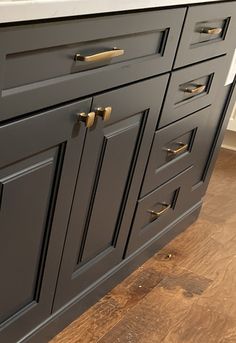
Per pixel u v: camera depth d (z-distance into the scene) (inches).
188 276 73.0
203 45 63.2
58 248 50.4
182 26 56.2
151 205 68.1
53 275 51.8
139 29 48.6
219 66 70.4
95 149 49.4
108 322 61.2
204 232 85.1
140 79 52.4
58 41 39.2
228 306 68.4
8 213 41.4
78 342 57.4
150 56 52.8
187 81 63.0
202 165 81.0
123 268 67.2
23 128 39.2
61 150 44.7
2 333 47.8
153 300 66.6
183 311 65.7
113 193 56.8
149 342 59.5
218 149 83.9
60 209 47.7
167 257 76.2
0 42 34.5
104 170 52.6
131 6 44.8
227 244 83.0
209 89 70.6
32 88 38.8
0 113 36.9
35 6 35.2
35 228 45.7
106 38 44.8
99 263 60.5
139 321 62.4
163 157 65.6
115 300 65.0
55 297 54.2
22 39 36.0
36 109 40.0
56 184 45.8
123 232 63.1
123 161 55.9
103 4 41.3
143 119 56.3
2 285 44.9
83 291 59.8
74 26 40.2
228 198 98.4
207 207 93.6
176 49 56.9
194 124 70.5
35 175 42.6
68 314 58.2
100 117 47.9
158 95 57.1
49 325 55.1
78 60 42.4
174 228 79.7
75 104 43.9
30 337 52.3
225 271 75.8
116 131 52.1
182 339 61.1
